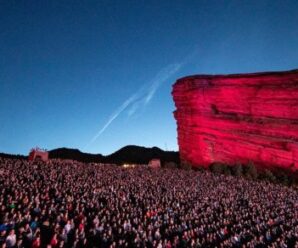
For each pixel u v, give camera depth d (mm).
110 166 53500
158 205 28344
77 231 17828
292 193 43625
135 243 18766
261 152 66750
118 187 33219
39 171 34094
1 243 14938
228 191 40344
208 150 76188
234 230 24719
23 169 33281
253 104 71000
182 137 85000
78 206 23094
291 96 65312
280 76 68062
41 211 20641
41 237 17734
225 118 74688
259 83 71188
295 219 29719
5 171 30016
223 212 30234
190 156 81125
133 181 38406
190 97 82938
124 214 23688
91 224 20969
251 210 31797
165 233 22297
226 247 20812
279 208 33312
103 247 18016
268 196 39219
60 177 33188
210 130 76938
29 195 23766
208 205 32125
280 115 66312
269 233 24375
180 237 22141
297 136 62500
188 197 34062
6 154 60969
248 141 69375
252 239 21766
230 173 61594
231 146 72188
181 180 44875
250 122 70000
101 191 29922
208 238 21375
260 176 59594
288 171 61031
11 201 20828
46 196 23781
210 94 78750
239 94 73812
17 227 17391
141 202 28625
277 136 65312
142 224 22141
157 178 44188
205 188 40719
